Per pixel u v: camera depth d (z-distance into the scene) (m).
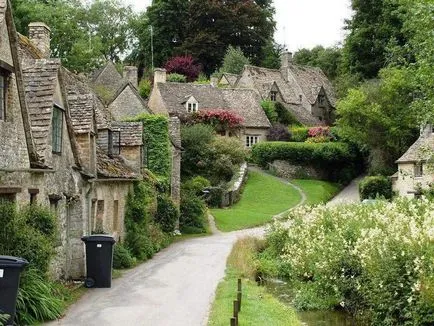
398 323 13.95
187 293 16.23
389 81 51.16
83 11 85.81
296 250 21.36
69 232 18.31
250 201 48.22
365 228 17.58
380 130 53.12
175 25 87.00
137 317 13.06
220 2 86.12
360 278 16.06
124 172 24.25
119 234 23.78
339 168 58.03
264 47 90.94
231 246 29.25
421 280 12.90
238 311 13.37
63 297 14.59
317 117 71.62
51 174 16.14
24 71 16.52
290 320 14.09
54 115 16.47
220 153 52.53
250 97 64.06
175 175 38.16
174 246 29.77
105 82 62.59
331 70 87.25
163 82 61.91
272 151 57.50
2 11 13.17
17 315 11.65
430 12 17.88
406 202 20.62
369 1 63.12
